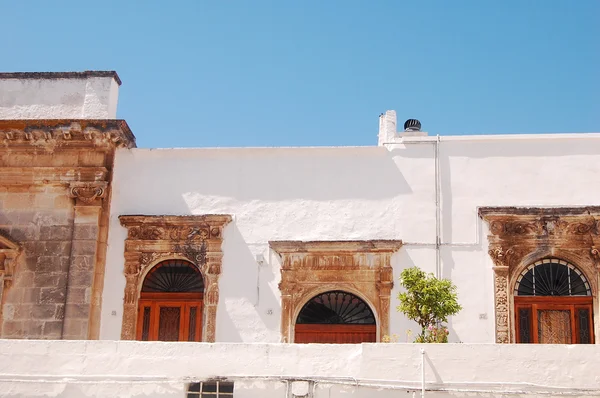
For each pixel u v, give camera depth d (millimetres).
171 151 21578
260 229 20953
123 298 20781
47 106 22359
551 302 20078
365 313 20484
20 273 20953
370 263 20391
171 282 21062
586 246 20047
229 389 13352
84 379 13664
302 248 20531
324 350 13555
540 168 20719
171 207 21297
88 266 20734
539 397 12891
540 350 13305
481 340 19734
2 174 21562
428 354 13328
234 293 20547
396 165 21047
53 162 21578
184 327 20703
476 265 20203
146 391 13375
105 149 21547
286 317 20266
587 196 20469
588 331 19812
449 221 20562
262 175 21312
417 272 18547
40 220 21281
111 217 21312
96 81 22391
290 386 13141
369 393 13047
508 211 20281
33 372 13844
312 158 21297
